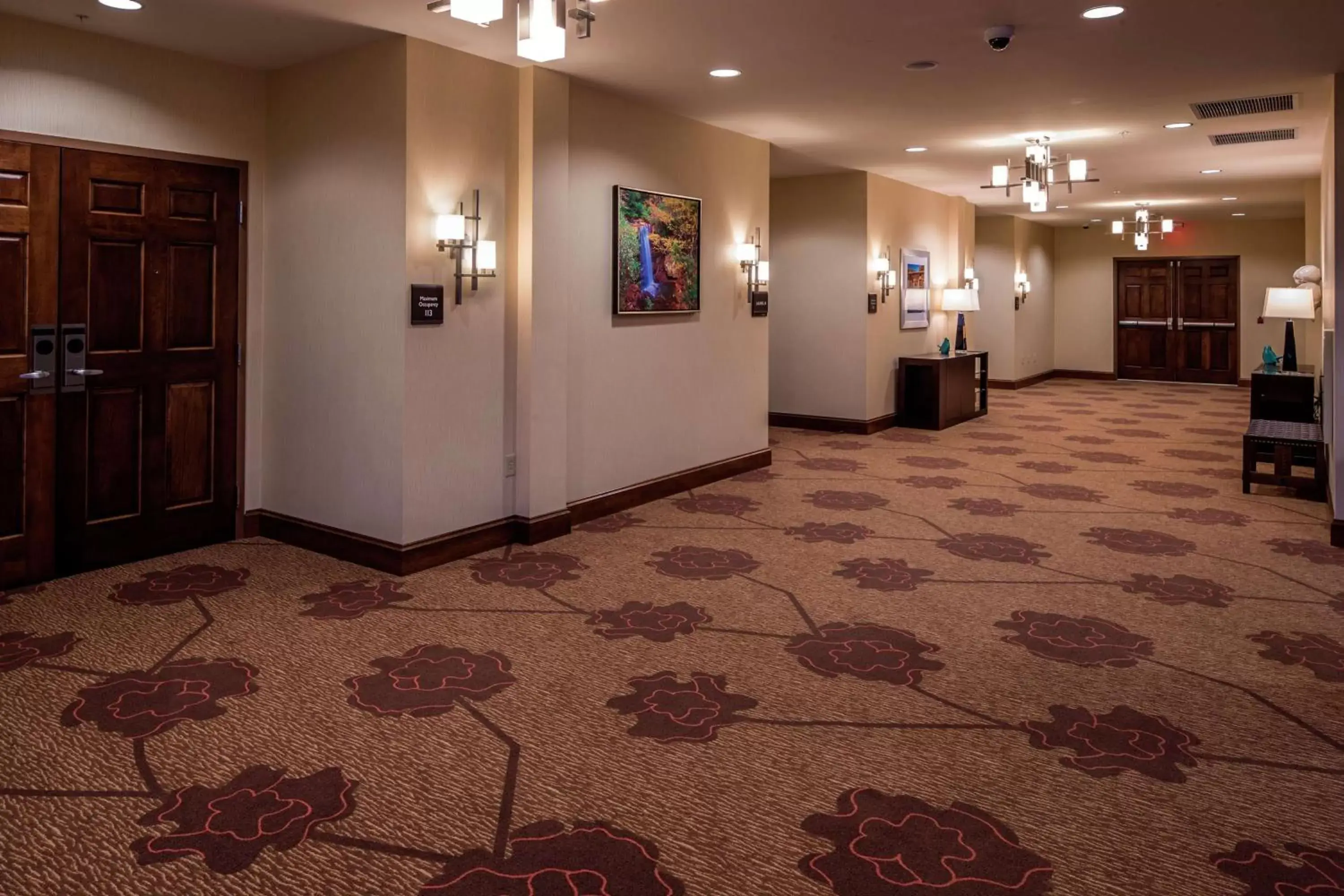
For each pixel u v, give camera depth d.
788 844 2.44
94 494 4.85
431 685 3.46
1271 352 8.28
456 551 5.12
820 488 7.18
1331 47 4.93
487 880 2.27
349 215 4.94
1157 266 15.83
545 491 5.55
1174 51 4.99
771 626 4.14
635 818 2.57
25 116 4.41
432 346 4.90
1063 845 2.43
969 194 11.47
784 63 5.22
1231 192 11.13
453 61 4.88
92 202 4.71
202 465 5.32
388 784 2.74
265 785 2.73
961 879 2.28
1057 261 16.58
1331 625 4.12
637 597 4.53
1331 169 5.96
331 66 4.96
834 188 9.79
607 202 6.01
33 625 4.05
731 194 7.25
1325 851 2.40
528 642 3.92
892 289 10.34
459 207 4.95
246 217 5.34
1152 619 4.22
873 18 4.43
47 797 2.65
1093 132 7.25
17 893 2.21
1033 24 4.54
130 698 3.32
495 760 2.90
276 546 5.39
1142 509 6.48
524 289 5.33
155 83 4.86
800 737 3.06
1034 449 9.02
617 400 6.25
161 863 2.34
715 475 7.34
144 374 5.00
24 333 4.52
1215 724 3.15
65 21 4.43
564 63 5.19
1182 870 2.32
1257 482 6.87
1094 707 3.29
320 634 3.99
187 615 4.20
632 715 3.22
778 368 10.39
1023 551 5.40
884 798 2.67
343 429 5.07
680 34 4.68
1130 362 16.20
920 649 3.86
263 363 5.50
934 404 10.28
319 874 2.30
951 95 5.99
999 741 3.03
